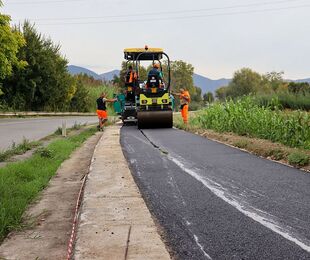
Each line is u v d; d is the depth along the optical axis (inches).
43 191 256.8
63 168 342.0
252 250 145.1
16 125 827.4
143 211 189.6
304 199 211.0
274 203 204.4
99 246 145.9
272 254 141.4
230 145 430.3
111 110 1443.2
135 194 222.8
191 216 185.5
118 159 342.3
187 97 731.4
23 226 182.5
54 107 1460.4
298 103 852.6
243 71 3376.0
